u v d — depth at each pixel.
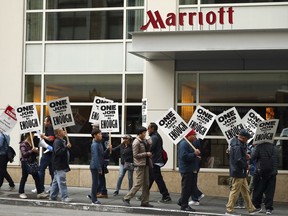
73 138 17.73
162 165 14.68
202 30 14.96
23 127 14.56
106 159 15.05
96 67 17.77
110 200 14.68
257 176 13.71
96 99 15.45
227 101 16.66
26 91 18.23
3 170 15.48
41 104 18.08
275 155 13.56
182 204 13.35
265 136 13.48
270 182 13.51
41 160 14.70
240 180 12.86
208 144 16.64
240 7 16.55
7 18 18.33
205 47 14.96
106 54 17.73
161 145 14.70
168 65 17.00
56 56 18.08
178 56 16.25
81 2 18.06
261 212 13.80
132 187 14.73
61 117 14.36
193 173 13.52
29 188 16.69
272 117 16.33
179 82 17.06
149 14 15.75
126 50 17.59
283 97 16.27
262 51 14.98
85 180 17.50
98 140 13.83
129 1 17.70
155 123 14.81
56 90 18.03
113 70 17.62
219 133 16.58
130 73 17.50
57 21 18.19
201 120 14.37
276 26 16.34
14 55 18.20
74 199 14.65
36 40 18.28
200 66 16.84
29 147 14.45
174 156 16.81
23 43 18.25
